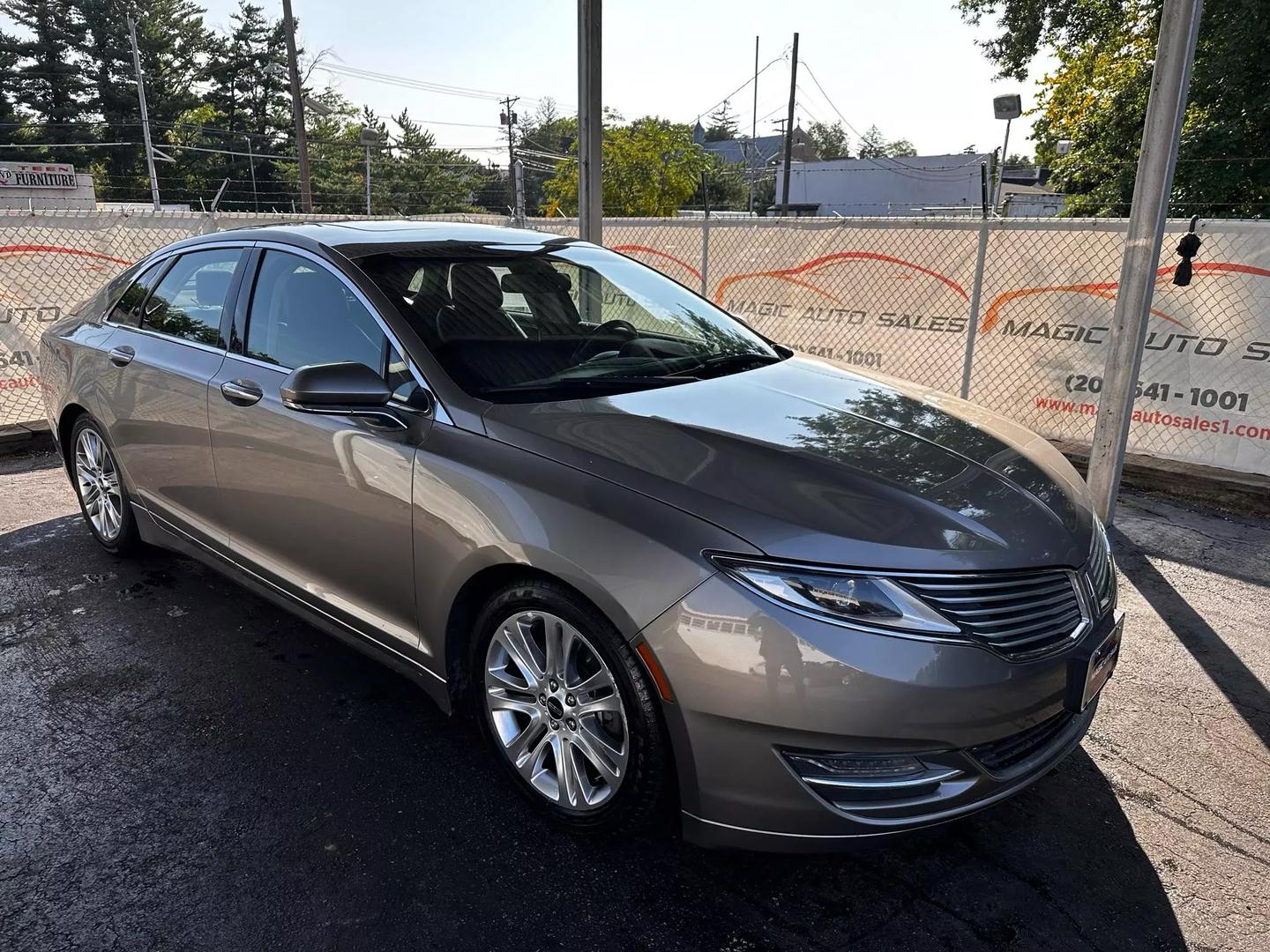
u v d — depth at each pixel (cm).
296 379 245
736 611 198
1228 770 282
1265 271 550
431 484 248
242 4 6241
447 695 265
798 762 200
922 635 197
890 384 327
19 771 270
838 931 215
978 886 231
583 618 221
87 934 209
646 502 215
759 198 6450
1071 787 274
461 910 218
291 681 325
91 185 3391
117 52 5409
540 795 248
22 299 662
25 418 671
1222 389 578
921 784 203
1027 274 640
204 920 213
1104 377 478
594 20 564
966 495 230
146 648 347
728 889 228
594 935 212
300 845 240
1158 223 442
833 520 207
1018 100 1123
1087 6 2061
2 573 415
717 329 354
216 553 347
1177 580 432
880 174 5466
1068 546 229
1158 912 222
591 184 595
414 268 300
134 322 387
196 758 278
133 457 379
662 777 219
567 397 266
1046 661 212
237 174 5991
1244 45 1510
